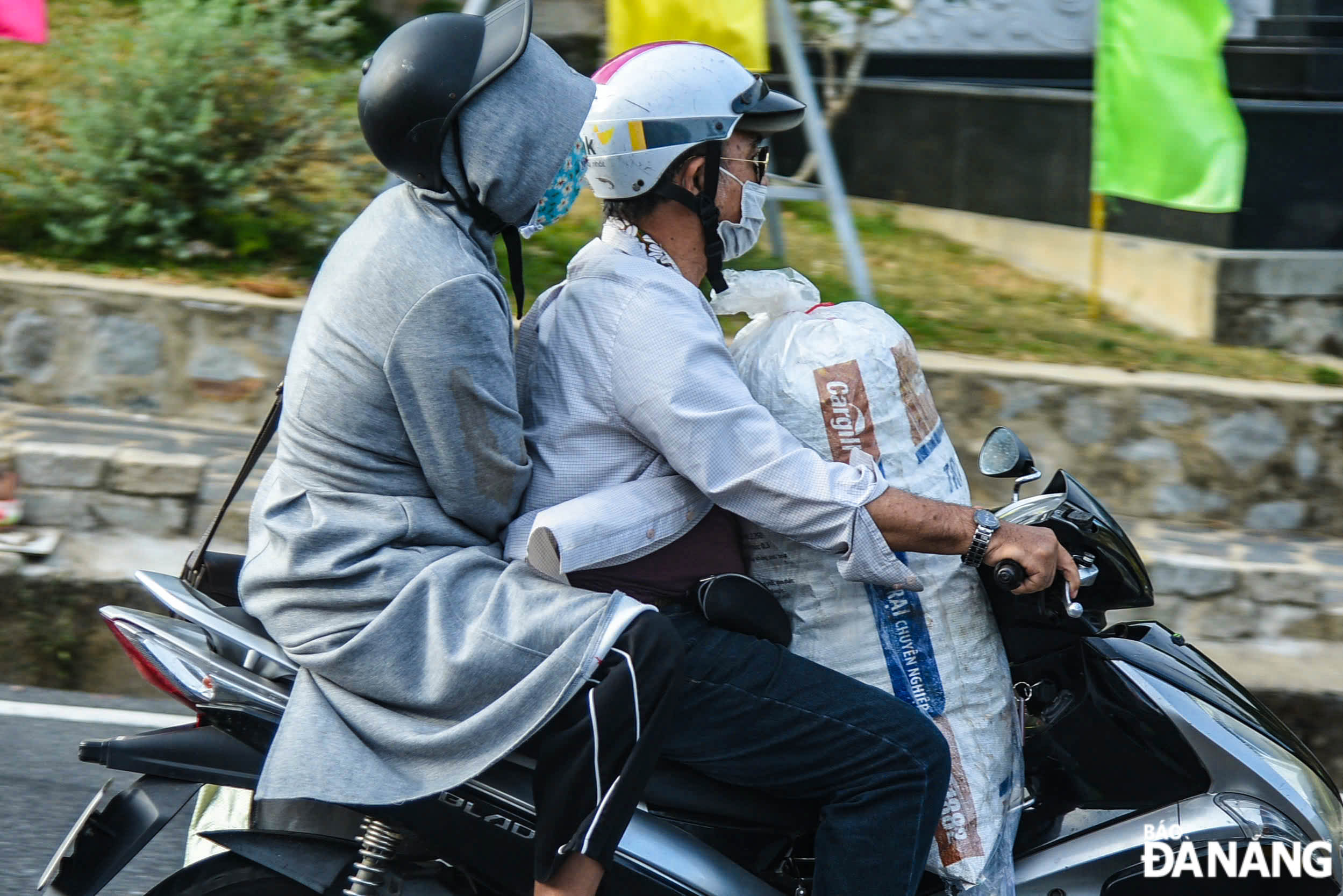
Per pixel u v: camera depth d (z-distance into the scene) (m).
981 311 12.15
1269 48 15.82
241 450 9.45
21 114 12.43
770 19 14.09
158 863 6.20
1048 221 13.94
